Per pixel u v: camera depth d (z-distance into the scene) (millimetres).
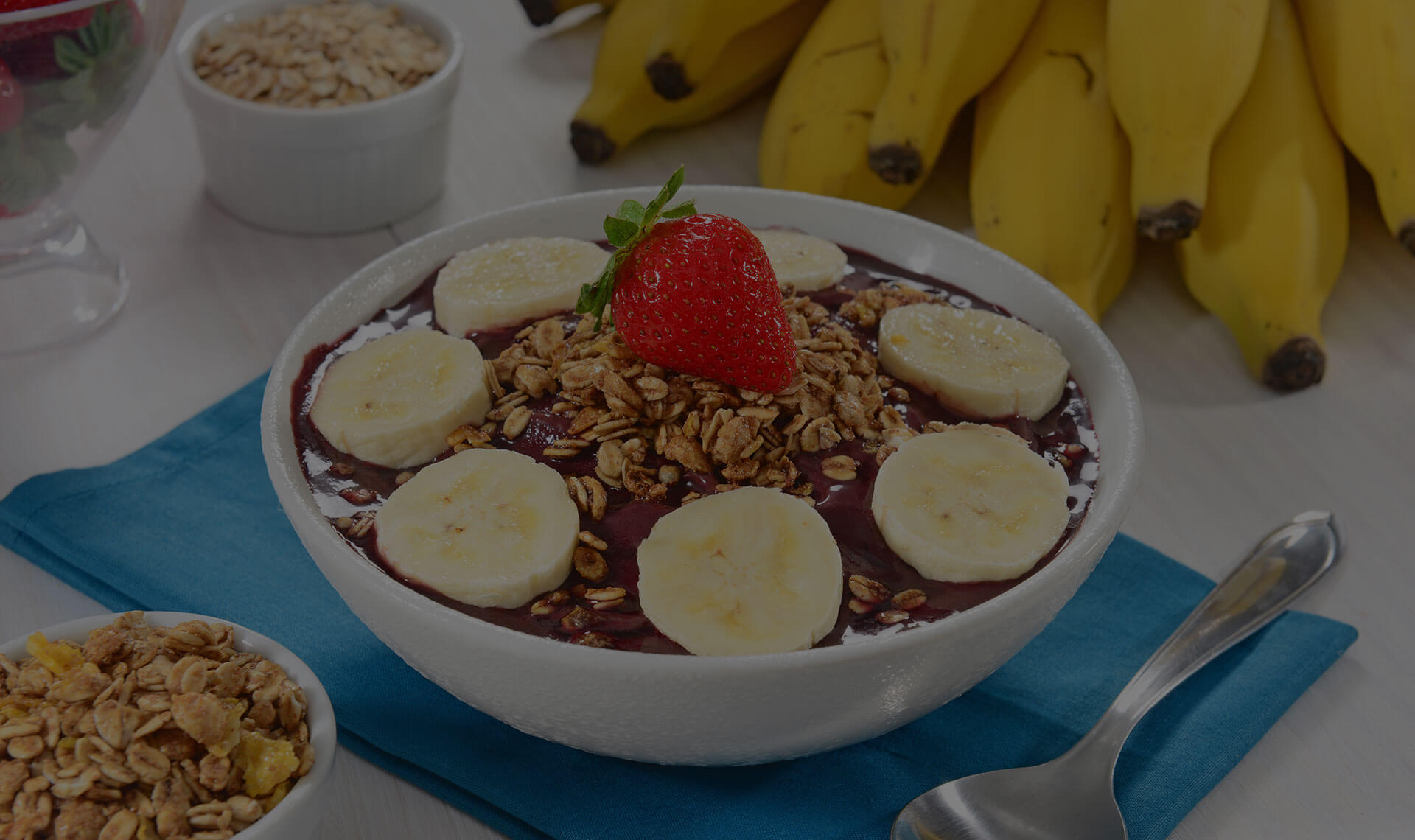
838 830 347
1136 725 366
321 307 389
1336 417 450
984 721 369
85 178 459
